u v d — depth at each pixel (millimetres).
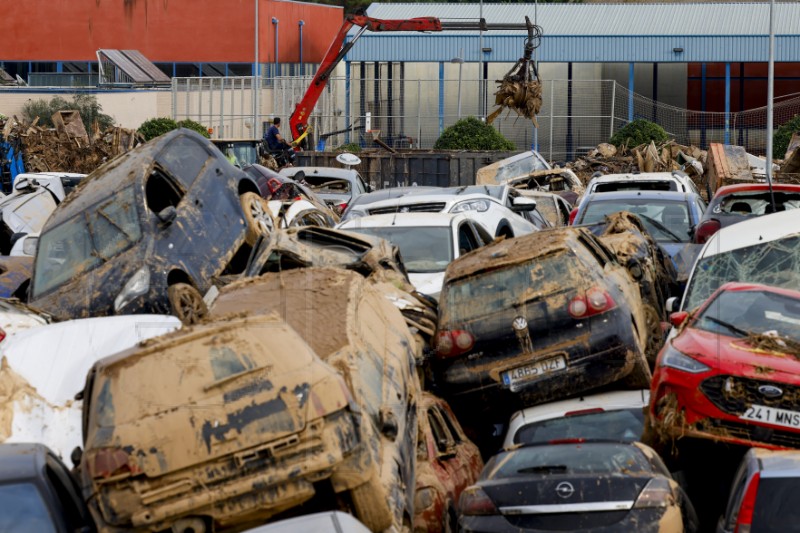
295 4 199000
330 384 21766
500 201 58500
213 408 21219
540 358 32656
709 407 27859
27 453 22891
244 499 20703
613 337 32406
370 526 21719
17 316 35875
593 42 166125
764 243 38188
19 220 70812
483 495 24781
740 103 186875
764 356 28109
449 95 167625
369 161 106125
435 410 30656
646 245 40781
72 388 29359
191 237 39906
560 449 26422
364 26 127062
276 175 70188
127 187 40281
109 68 175125
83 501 22578
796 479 22906
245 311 24812
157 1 190625
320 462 20922
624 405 30531
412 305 35812
